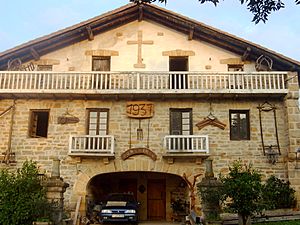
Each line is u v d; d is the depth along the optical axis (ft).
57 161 44.98
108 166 58.39
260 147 59.06
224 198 39.86
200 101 60.85
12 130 60.08
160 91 58.13
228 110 60.59
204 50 64.28
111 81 59.98
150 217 66.59
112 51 64.13
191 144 57.41
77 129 59.93
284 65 61.77
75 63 63.62
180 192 66.59
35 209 40.45
